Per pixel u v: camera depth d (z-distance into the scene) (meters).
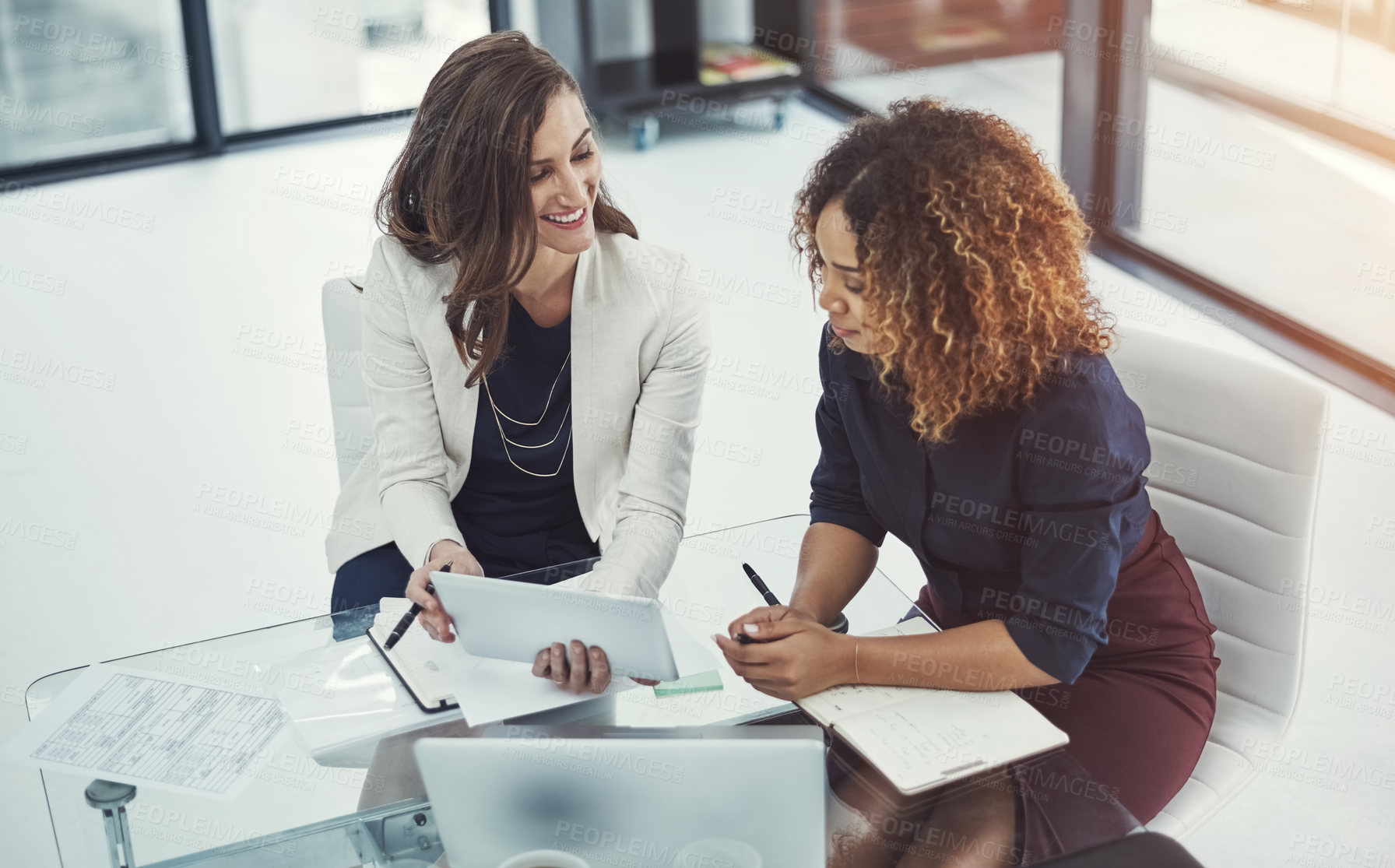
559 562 1.99
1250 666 1.77
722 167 5.09
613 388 1.93
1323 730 2.33
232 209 4.80
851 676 1.46
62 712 1.45
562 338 1.92
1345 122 3.43
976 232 1.37
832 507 1.78
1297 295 3.68
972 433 1.54
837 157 1.46
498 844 1.28
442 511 1.92
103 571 2.86
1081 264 1.49
